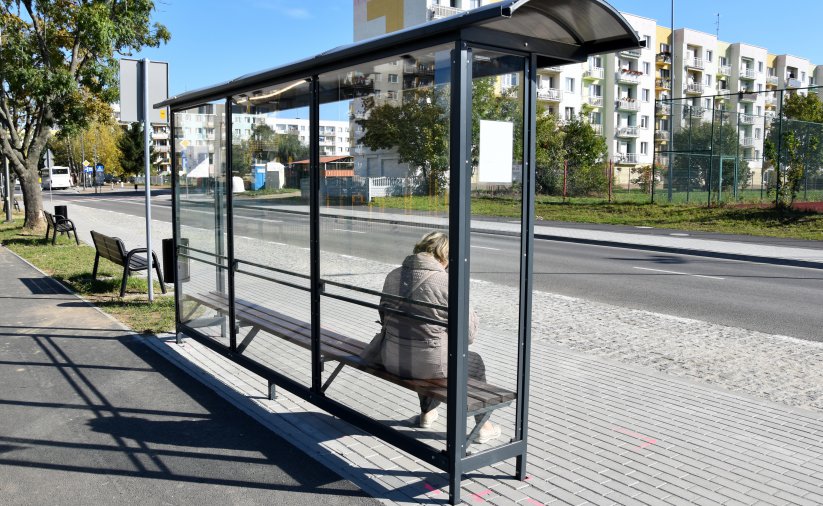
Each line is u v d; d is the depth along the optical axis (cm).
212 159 621
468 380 398
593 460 411
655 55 6775
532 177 364
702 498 362
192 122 657
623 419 479
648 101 6675
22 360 632
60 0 1712
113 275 1139
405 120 382
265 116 526
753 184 2969
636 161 6488
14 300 918
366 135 411
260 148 539
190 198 664
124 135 8019
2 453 425
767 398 532
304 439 445
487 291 1023
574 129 4453
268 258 534
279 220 514
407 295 392
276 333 510
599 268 1318
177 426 469
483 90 353
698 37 7156
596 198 3116
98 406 509
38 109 1986
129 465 406
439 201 367
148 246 889
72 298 929
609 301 955
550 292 1026
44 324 775
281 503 358
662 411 496
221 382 567
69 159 8744
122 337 716
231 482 383
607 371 597
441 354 391
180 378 578
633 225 2320
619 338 726
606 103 6372
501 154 360
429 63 362
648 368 612
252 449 429
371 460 413
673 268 1323
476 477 388
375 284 414
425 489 373
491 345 673
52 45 1822
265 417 486
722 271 1284
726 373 598
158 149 10412
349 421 421
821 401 524
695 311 884
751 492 369
